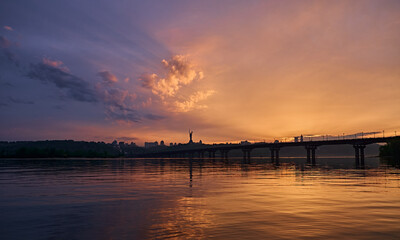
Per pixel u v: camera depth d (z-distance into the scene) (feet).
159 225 48.49
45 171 220.23
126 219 53.01
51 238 41.93
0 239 41.57
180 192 89.81
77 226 48.32
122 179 141.79
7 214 57.98
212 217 54.19
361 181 126.21
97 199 76.38
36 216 56.03
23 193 89.20
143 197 79.41
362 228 46.26
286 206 64.85
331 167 292.40
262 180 133.69
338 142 582.76
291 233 43.55
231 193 86.94
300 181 127.34
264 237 41.57
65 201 73.41
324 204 67.36
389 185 108.78
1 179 143.02
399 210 60.23
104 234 43.52
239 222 50.24
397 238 41.14
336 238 41.11
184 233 43.68
